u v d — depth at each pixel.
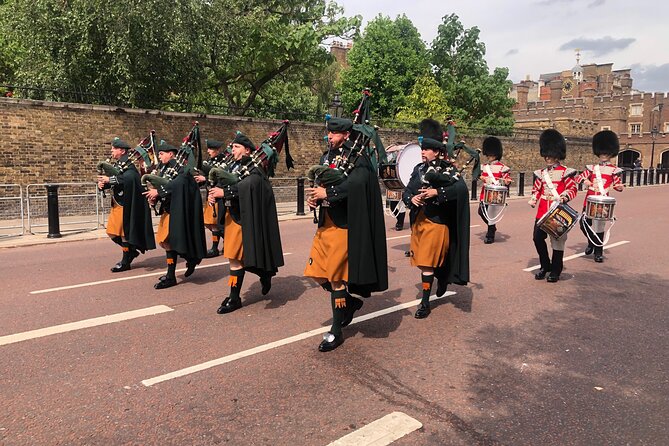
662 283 7.65
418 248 5.93
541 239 7.68
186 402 3.94
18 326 5.55
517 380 4.38
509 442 3.46
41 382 4.24
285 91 29.20
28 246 10.52
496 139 10.68
